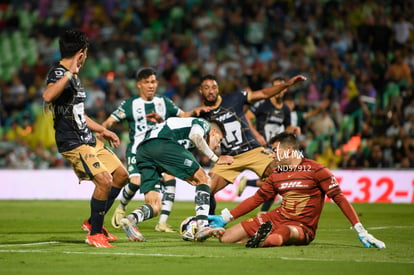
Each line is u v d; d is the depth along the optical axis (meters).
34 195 35.47
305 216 14.59
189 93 42.97
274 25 48.81
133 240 15.62
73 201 33.38
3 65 52.16
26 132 41.31
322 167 14.54
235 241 15.06
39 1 54.88
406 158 35.38
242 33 48.59
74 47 14.48
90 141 15.16
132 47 49.34
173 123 15.59
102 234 14.83
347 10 47.69
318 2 48.88
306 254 13.15
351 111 38.00
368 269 11.35
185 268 11.53
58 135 14.83
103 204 14.74
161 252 13.57
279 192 14.80
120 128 38.56
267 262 12.13
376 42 45.06
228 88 42.66
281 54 45.75
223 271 11.20
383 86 41.28
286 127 25.08
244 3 49.78
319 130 36.91
